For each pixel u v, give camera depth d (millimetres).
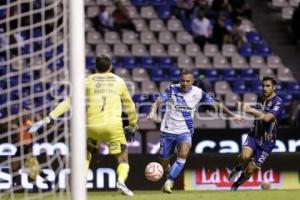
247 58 73562
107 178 47250
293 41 78500
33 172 42844
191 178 48688
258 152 41312
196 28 74750
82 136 27922
